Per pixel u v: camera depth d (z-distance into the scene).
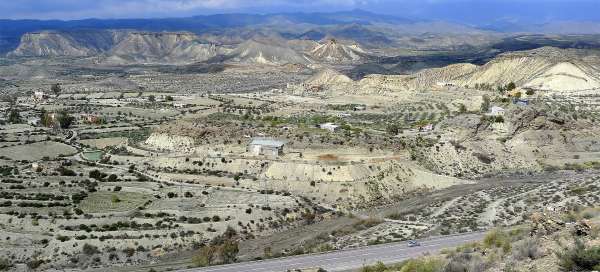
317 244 102.19
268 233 114.88
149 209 122.56
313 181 142.12
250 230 114.94
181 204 126.31
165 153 167.12
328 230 113.19
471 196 132.25
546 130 194.25
